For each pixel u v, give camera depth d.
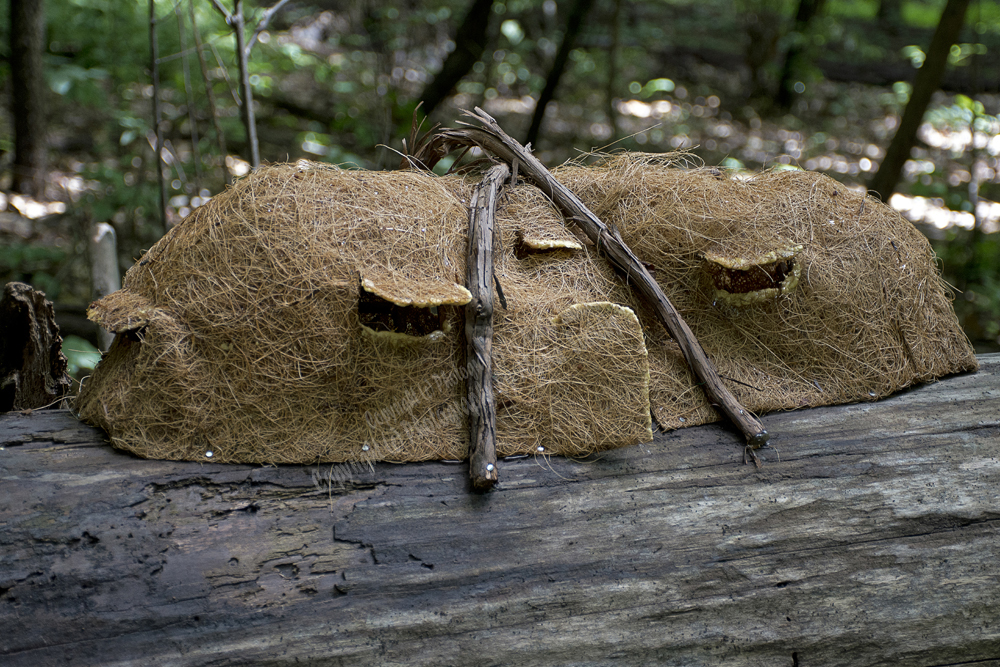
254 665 1.75
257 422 1.96
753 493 2.05
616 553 1.93
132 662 1.72
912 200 6.31
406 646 1.80
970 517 2.09
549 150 7.18
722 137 8.30
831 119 9.41
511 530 1.92
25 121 5.30
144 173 4.53
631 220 2.31
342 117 6.07
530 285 2.17
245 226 2.00
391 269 1.98
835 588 1.98
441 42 8.67
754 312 2.26
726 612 1.93
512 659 1.83
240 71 3.16
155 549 1.81
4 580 1.74
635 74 10.04
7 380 2.23
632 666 1.87
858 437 2.19
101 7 5.21
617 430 2.03
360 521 1.90
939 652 1.99
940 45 4.51
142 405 1.96
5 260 4.01
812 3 9.18
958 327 2.55
